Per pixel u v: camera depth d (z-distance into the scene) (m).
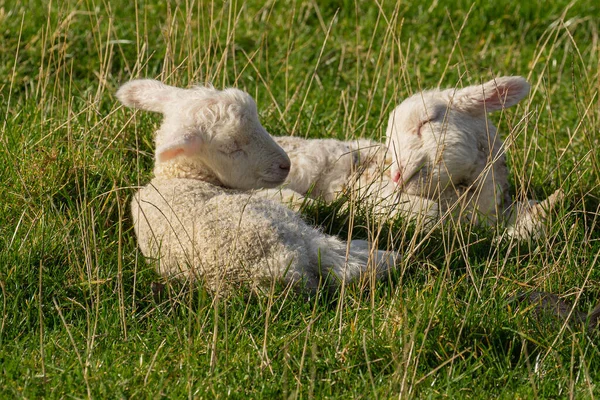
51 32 25.34
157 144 16.95
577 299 13.55
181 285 14.69
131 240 16.02
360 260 14.88
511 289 14.88
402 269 14.64
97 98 20.59
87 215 16.38
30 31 25.88
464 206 16.34
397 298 13.80
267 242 14.19
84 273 14.96
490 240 16.80
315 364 12.74
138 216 15.79
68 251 14.98
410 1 30.22
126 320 13.91
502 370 12.88
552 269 15.09
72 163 17.95
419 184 18.36
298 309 13.99
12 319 13.80
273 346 13.17
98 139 19.38
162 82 18.86
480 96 19.03
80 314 14.34
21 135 19.05
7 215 16.48
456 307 13.87
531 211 17.86
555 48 28.81
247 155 16.47
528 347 13.39
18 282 14.62
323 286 14.45
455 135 18.55
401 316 13.49
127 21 27.17
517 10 30.11
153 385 12.22
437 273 15.27
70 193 17.56
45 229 15.74
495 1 30.39
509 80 19.03
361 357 13.01
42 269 14.85
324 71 26.80
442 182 18.62
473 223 17.41
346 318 13.81
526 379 12.65
